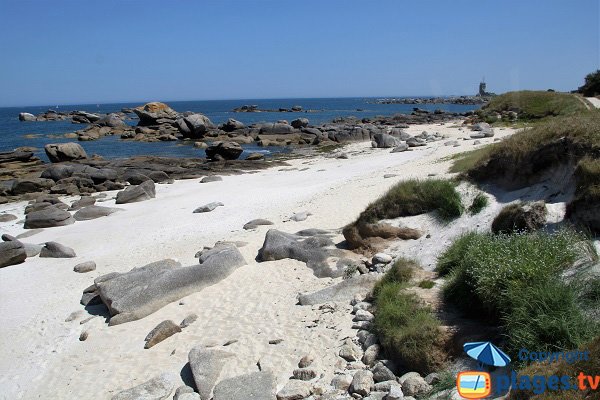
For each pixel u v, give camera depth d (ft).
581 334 18.52
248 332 31.09
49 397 28.14
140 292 37.88
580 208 27.86
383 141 131.13
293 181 87.71
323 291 34.30
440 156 83.51
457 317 24.06
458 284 25.72
